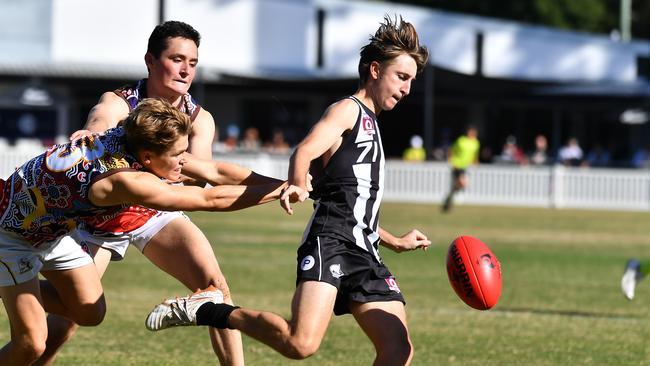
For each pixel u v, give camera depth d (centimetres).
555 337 1983
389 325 1209
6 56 7988
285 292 2492
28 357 1288
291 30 8431
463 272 1275
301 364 1692
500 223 5009
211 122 1446
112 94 1400
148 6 8069
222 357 1356
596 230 4762
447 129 8631
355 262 1223
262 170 6569
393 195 6738
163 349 1783
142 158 1194
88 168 1198
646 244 4112
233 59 8238
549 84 7712
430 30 8838
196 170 1275
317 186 1252
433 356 1772
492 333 2012
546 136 9412
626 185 6538
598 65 9356
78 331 1934
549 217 5559
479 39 9025
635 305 2458
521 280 2903
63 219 1240
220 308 1226
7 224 1247
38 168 1220
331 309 1200
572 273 3094
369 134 1248
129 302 2292
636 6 13262
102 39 8050
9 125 8212
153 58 1388
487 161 8419
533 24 11719
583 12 12081
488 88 7856
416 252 3606
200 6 8144
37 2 7975
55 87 8169
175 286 2567
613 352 1839
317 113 8731
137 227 1408
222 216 5012
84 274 1316
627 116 8919
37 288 1284
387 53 1250
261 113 8694
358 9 8588
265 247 3556
